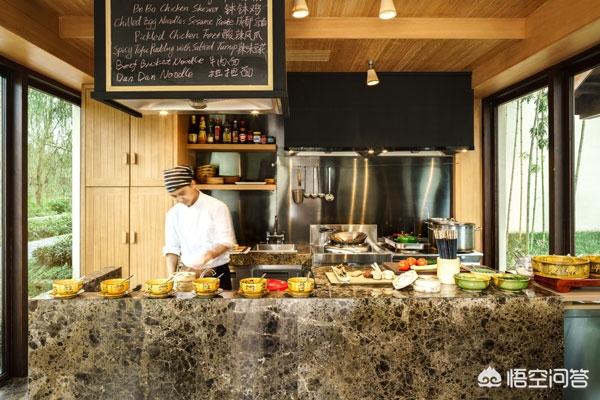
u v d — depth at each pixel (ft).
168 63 7.48
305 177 15.33
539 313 6.42
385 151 14.16
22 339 10.50
